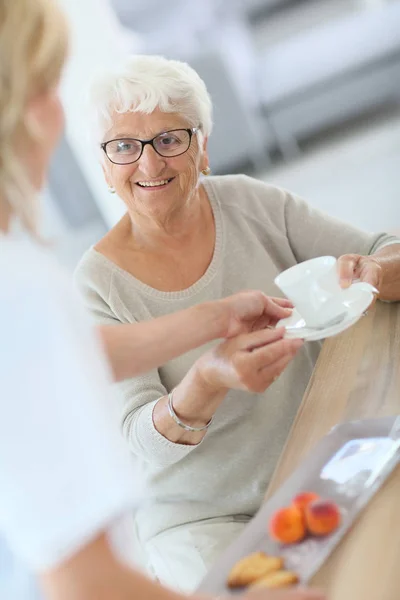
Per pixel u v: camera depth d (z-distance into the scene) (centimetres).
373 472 101
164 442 129
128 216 154
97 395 70
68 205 516
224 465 146
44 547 68
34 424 67
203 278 151
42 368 67
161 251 151
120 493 69
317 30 592
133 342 111
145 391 139
